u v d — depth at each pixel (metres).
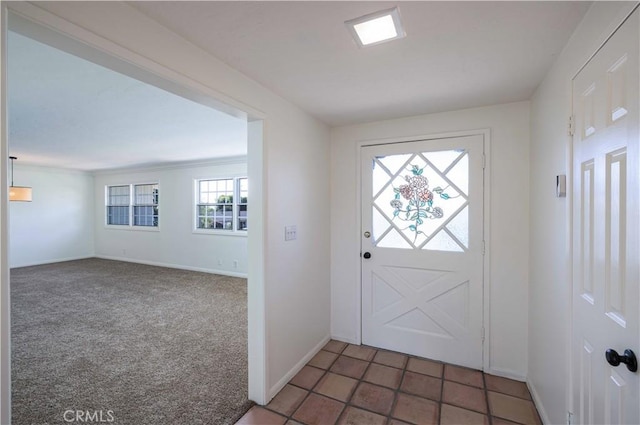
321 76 1.90
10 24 0.99
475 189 2.46
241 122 3.24
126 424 1.83
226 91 1.74
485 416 1.93
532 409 1.99
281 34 1.45
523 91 2.12
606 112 1.11
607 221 1.11
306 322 2.60
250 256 2.10
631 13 0.95
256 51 1.60
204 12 1.28
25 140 4.12
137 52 1.27
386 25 1.37
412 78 1.92
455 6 1.24
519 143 2.32
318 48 1.57
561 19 1.31
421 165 2.67
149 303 4.18
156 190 6.91
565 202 1.51
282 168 2.26
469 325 2.51
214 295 4.56
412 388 2.23
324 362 2.60
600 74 1.16
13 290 4.84
